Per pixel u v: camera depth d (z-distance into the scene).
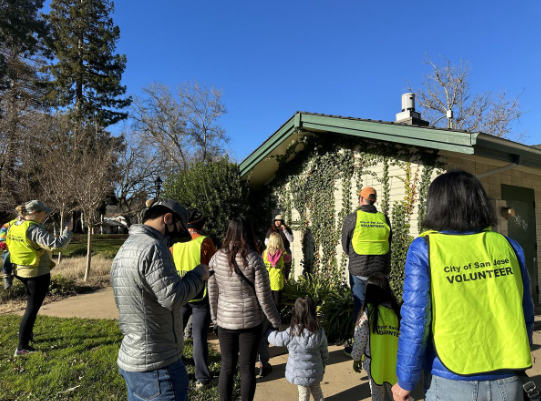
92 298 8.35
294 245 8.50
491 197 6.65
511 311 1.68
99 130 20.66
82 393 3.71
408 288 1.76
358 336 3.30
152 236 2.29
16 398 3.66
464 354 1.63
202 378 3.83
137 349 2.12
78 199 11.02
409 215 6.30
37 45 25.78
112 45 27.67
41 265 4.74
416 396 3.70
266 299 3.15
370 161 6.95
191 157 31.14
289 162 8.65
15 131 18.44
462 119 26.25
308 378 3.24
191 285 2.25
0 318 6.46
